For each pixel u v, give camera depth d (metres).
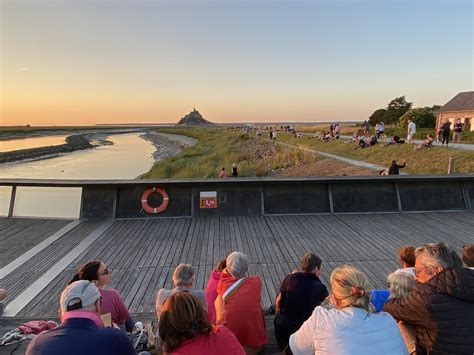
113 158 46.22
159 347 2.93
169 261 5.94
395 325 1.94
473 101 36.56
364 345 1.83
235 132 76.75
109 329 1.91
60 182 8.45
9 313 4.37
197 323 1.76
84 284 2.04
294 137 45.47
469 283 2.02
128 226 7.93
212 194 8.66
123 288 5.00
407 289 2.48
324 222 8.14
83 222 8.23
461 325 1.98
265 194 8.91
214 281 3.39
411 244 6.66
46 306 4.54
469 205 9.12
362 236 7.13
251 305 2.82
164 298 2.95
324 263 5.81
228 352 1.76
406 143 22.98
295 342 2.09
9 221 8.20
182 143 68.00
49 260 6.00
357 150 25.64
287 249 6.43
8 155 48.81
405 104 57.62
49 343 1.80
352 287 1.97
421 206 9.10
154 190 8.62
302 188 8.95
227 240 6.95
